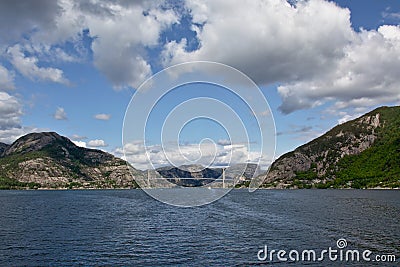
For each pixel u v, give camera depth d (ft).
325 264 123.13
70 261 129.08
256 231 186.09
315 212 291.38
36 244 157.17
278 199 477.77
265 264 123.44
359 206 363.35
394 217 254.88
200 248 146.61
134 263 126.00
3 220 249.14
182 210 301.63
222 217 249.96
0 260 130.41
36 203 449.89
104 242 160.97
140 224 219.00
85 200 510.99
